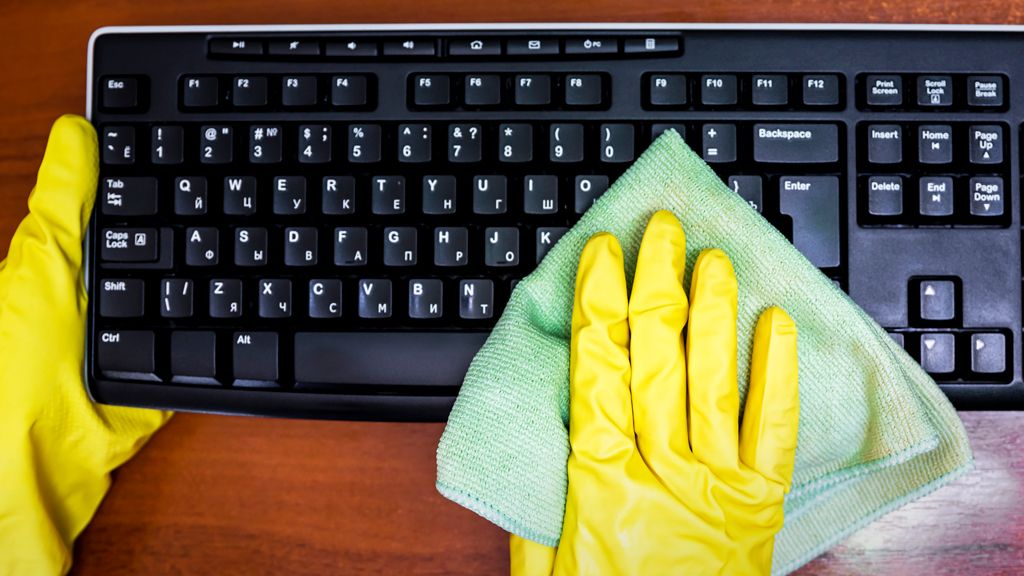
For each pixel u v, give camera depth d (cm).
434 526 57
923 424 47
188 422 58
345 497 57
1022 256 51
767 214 52
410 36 51
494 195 51
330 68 52
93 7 58
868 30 51
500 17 57
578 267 49
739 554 48
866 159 51
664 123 51
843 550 56
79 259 55
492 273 52
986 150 50
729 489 48
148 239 52
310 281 52
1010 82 51
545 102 51
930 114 51
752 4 57
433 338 52
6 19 58
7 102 58
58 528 55
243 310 52
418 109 51
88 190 53
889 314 51
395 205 51
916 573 55
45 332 52
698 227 50
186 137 52
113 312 52
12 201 58
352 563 57
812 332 49
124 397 53
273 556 57
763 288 49
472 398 47
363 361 52
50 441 54
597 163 51
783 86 51
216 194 52
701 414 49
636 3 57
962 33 51
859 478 52
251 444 57
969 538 55
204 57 52
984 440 55
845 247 51
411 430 57
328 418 52
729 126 51
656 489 48
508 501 47
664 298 49
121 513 57
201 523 57
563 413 51
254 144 51
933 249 51
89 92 53
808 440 50
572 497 49
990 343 51
